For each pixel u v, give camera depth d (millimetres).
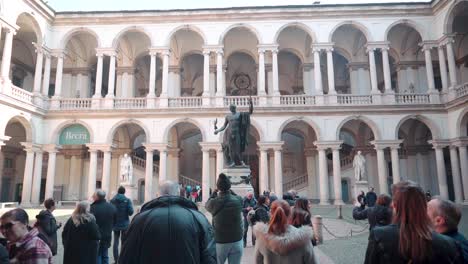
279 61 38906
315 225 12250
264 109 29359
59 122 29531
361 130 34344
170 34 31062
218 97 30047
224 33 31000
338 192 28469
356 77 34219
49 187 28531
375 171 33750
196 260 3441
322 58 36438
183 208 3701
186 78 38594
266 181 28734
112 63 30766
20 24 30094
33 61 35281
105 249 8133
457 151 28406
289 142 38406
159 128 29438
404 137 34312
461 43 32156
